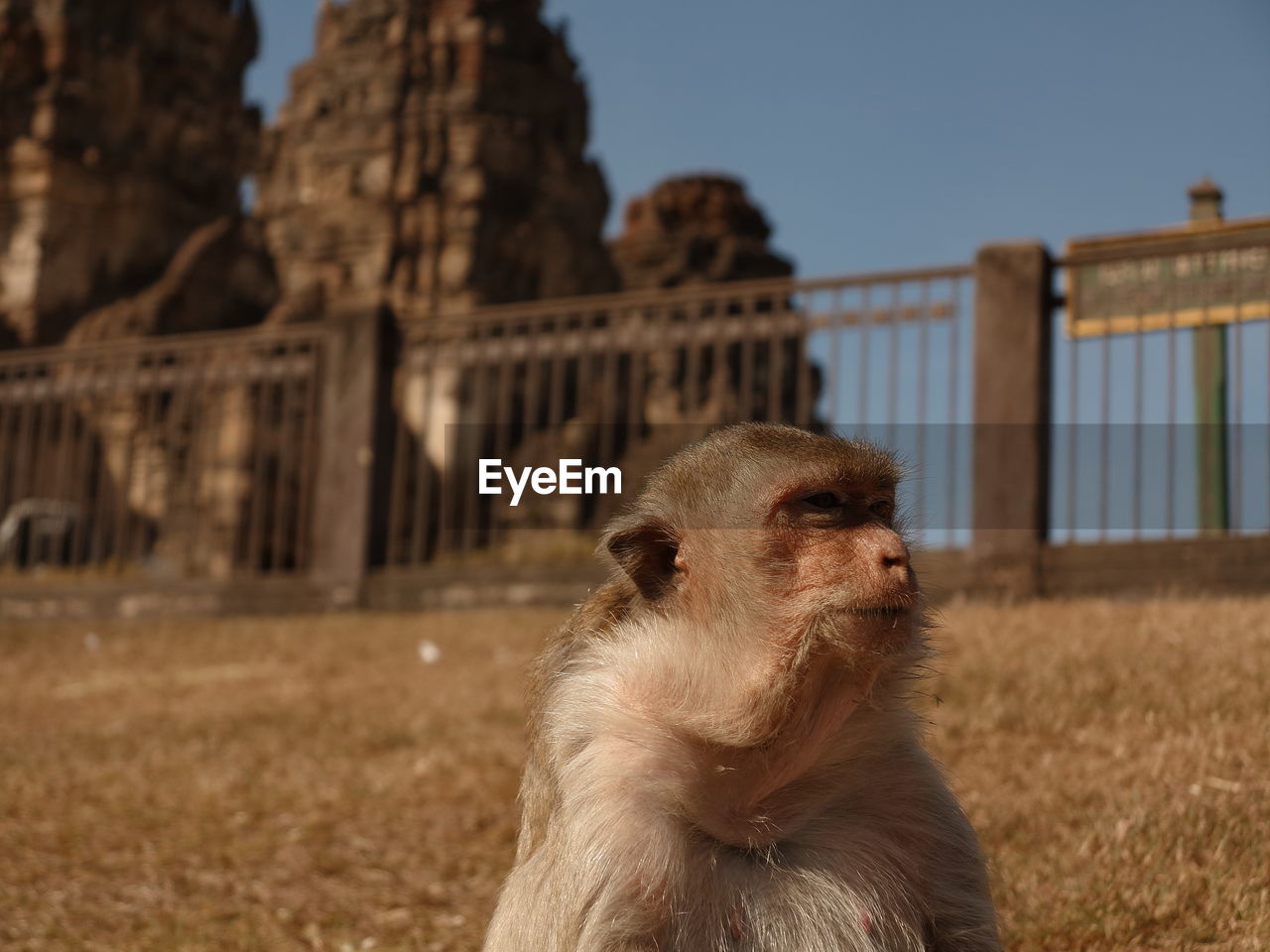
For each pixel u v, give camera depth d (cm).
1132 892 374
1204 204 1120
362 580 1238
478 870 483
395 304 2983
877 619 248
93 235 3253
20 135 3198
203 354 1425
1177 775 462
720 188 4062
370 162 3105
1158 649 649
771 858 260
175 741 744
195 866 504
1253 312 957
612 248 4009
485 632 1030
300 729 754
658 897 242
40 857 518
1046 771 497
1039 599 917
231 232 3238
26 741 771
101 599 1352
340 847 518
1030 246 1007
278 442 2645
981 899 262
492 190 3053
